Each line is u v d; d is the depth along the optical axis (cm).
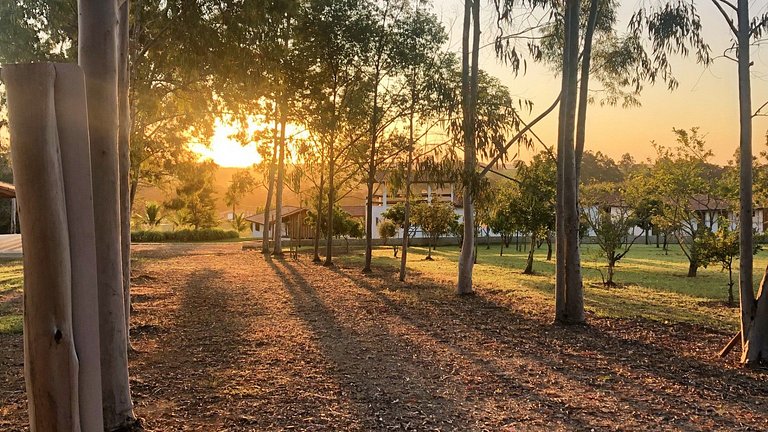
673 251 3253
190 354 657
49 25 941
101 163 341
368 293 1276
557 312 900
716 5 685
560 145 901
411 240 3828
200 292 1260
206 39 846
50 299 213
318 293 1270
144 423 412
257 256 2644
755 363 620
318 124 1697
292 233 3916
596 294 1284
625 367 616
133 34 816
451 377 564
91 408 228
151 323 846
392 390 515
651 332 823
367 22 1617
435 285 1458
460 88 1173
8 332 771
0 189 2156
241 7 828
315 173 2425
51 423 216
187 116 1329
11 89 209
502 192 1767
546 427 422
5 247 2559
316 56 1586
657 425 430
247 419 431
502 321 912
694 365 627
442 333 805
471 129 1016
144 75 972
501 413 454
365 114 1747
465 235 1241
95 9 320
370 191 1833
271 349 687
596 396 505
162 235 4419
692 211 1752
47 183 210
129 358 632
